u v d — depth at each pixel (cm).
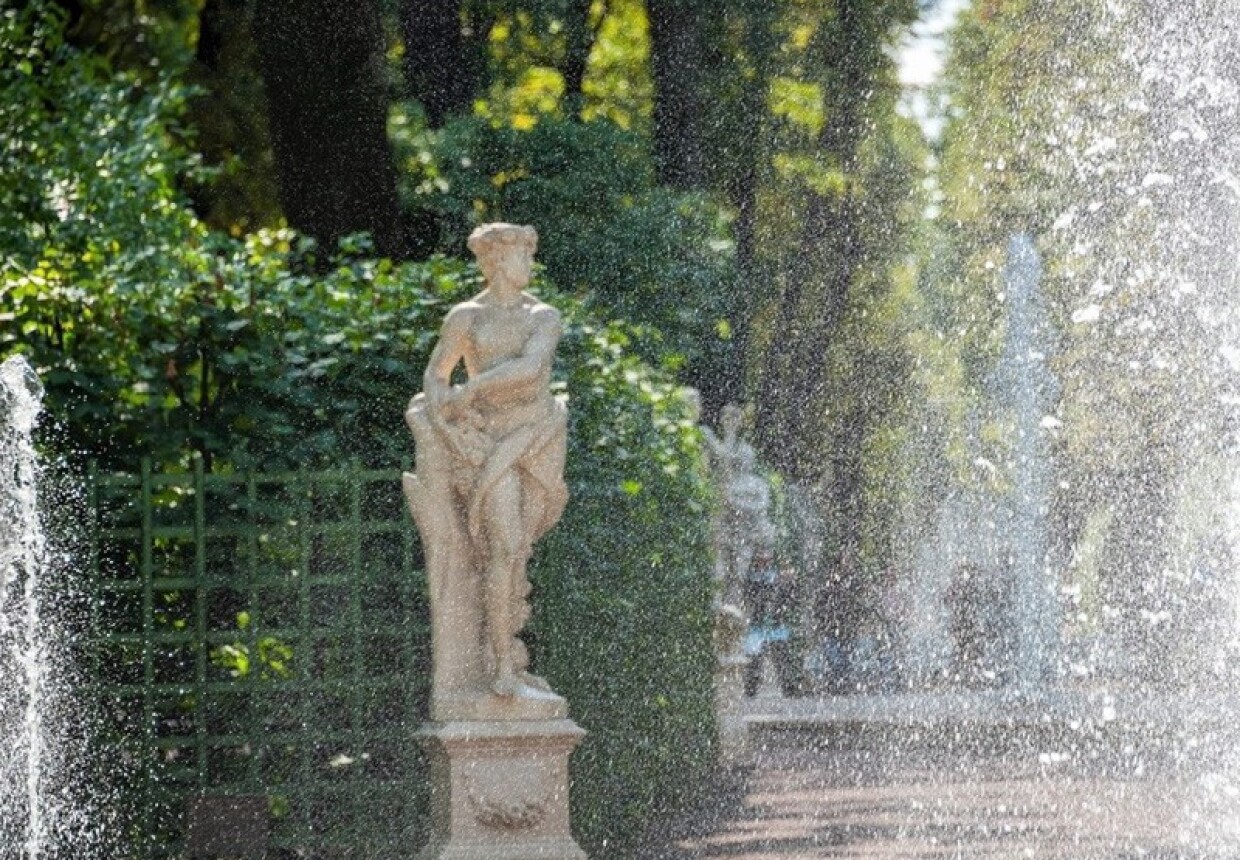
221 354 1459
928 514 3184
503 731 1186
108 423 1449
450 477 1205
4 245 1623
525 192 2622
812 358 3462
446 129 2628
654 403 1692
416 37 2831
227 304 1476
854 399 3466
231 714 1402
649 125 3198
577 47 3144
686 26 2967
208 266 1503
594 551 1530
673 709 1650
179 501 1412
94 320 1477
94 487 1381
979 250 3400
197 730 1384
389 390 1505
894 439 3359
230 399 1463
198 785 1383
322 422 1492
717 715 1861
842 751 2059
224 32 2739
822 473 3422
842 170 3434
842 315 3450
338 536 1430
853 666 3031
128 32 2700
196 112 2719
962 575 2634
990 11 3325
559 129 2644
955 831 1430
